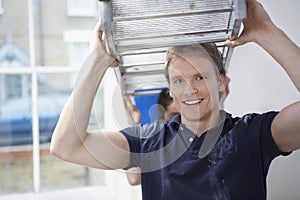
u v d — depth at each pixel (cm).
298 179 160
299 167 160
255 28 98
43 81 174
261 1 157
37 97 173
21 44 171
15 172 173
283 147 99
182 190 98
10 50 171
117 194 172
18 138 173
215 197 96
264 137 98
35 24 172
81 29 175
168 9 84
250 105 158
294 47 96
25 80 172
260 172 98
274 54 97
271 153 98
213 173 98
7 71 171
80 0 174
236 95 158
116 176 173
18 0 170
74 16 174
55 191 175
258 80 158
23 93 172
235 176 97
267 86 159
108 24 83
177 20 88
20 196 171
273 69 158
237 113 158
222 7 84
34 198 172
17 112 172
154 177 100
